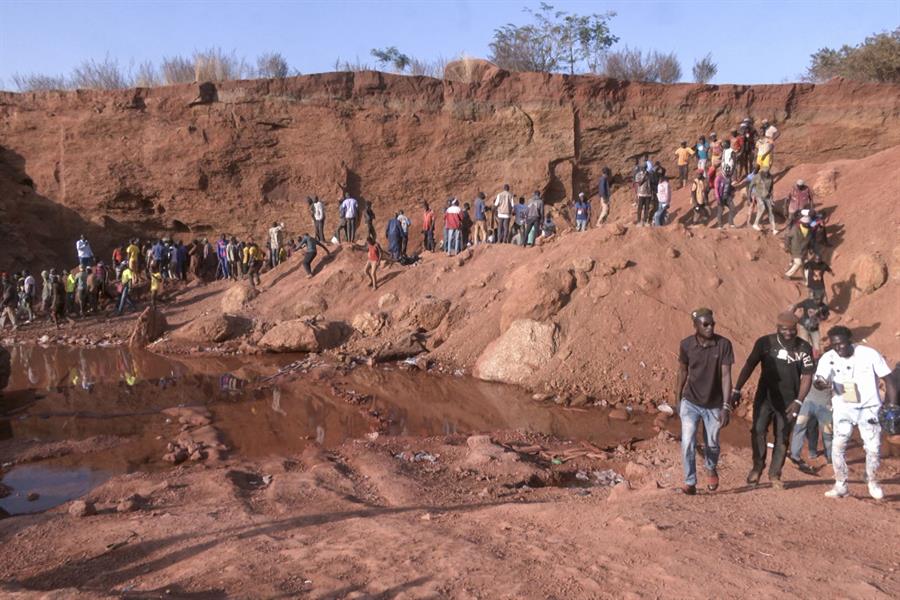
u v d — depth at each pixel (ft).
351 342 57.82
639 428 37.86
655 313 48.26
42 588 18.22
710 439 22.00
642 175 67.00
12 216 88.12
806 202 52.80
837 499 20.80
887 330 45.24
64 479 29.68
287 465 30.78
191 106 90.53
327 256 73.05
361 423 38.47
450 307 57.21
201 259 86.33
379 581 15.30
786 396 22.41
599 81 90.79
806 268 49.14
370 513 22.90
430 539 18.29
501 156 91.25
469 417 39.86
